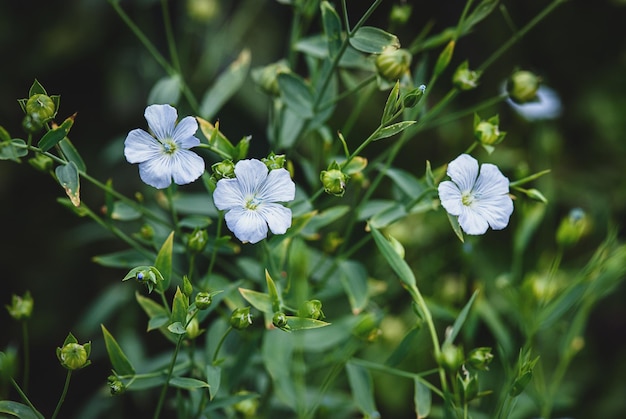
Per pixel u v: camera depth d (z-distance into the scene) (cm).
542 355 48
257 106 51
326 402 40
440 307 41
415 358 47
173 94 39
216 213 39
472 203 33
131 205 36
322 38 38
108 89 51
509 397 36
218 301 35
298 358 39
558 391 46
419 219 46
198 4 45
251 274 39
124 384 34
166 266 33
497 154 51
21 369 51
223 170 32
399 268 35
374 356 45
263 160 32
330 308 49
